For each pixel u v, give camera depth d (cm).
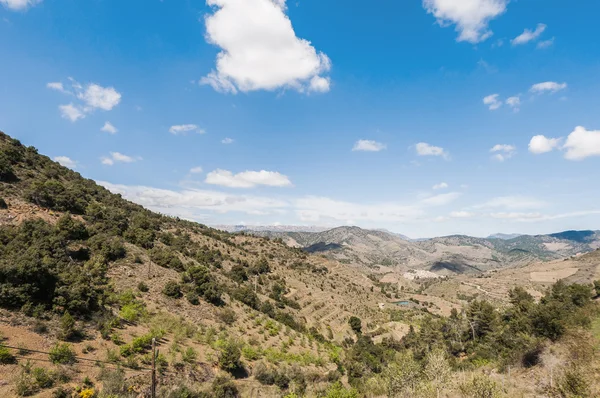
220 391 3491
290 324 8288
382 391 4269
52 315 3294
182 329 4534
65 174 9788
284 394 4212
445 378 2936
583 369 2886
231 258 12625
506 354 5047
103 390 2555
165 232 11088
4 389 2158
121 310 4275
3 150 7225
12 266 3306
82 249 5334
